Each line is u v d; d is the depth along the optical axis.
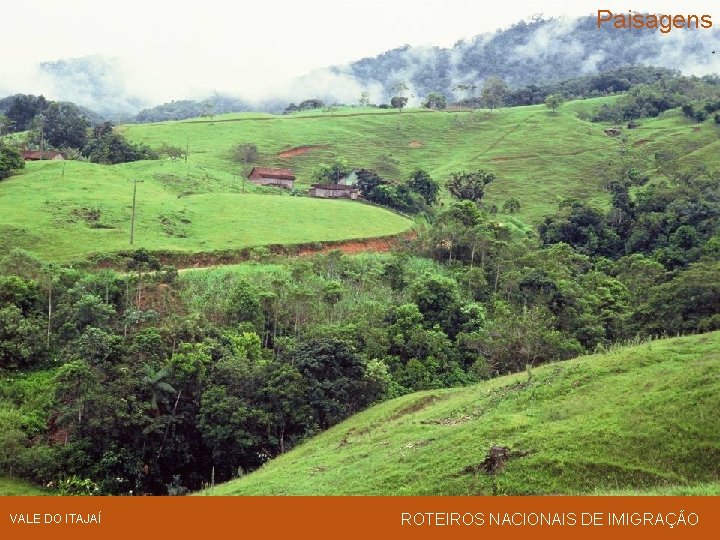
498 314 68.31
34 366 54.22
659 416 30.08
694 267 66.88
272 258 80.00
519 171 173.00
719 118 182.75
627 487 27.05
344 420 50.09
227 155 167.25
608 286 79.44
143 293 62.88
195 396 50.00
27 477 43.84
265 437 49.25
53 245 74.25
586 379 37.56
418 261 82.69
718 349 36.84
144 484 46.62
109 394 46.56
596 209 117.75
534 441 30.77
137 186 104.88
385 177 165.88
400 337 61.03
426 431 38.22
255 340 56.84
